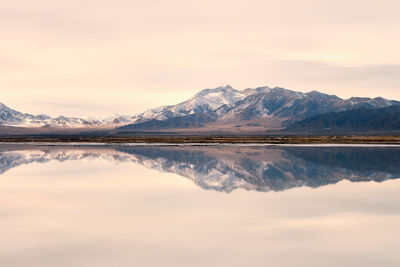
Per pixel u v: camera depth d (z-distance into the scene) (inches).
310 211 1025.5
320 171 1929.1
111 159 2716.5
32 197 1238.3
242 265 674.8
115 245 767.7
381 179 1627.7
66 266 673.0
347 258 699.4
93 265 676.1
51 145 5172.2
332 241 785.6
